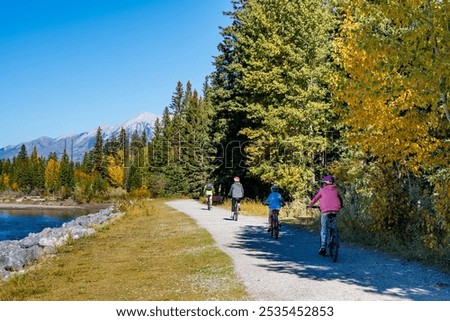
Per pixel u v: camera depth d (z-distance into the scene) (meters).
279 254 11.15
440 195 9.99
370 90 9.74
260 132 25.58
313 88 22.83
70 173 116.50
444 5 8.83
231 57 36.81
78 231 17.44
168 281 8.44
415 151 11.09
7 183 124.44
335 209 10.37
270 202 14.52
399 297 6.86
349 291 7.26
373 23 9.79
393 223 12.01
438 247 9.62
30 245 15.67
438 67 8.51
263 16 25.17
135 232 17.69
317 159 26.14
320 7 23.98
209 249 12.09
